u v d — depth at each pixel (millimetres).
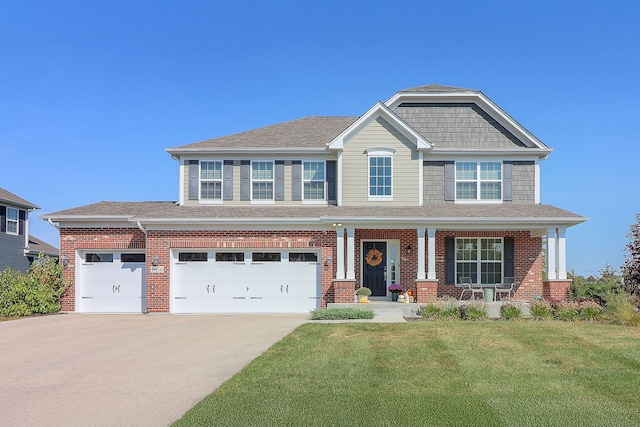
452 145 23438
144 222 20734
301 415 7504
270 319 18391
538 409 7762
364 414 7543
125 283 21938
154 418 7551
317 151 22969
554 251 20531
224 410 7719
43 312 21031
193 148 23094
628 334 13070
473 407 7844
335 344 12383
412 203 22266
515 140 23453
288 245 21047
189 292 21203
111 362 11297
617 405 7957
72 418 7594
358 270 22125
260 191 23250
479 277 22250
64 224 21953
